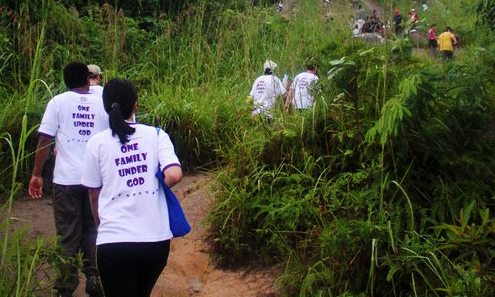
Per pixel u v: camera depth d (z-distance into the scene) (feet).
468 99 15.49
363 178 15.55
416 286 12.85
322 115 17.79
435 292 12.33
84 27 31.24
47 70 26.11
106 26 31.94
